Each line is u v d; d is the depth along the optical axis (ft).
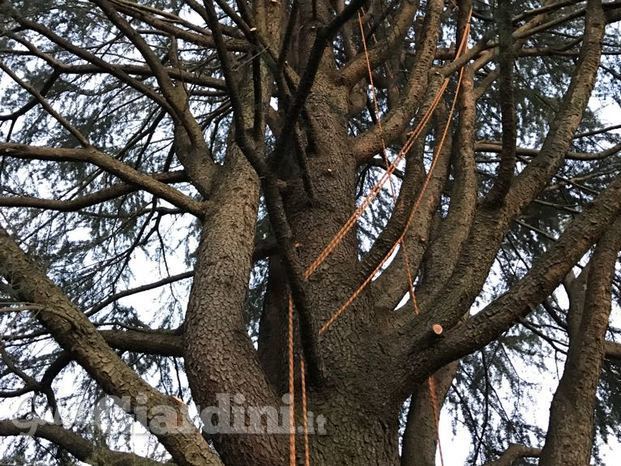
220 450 11.25
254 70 12.39
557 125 14.24
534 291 11.92
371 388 12.01
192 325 12.16
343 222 14.48
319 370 11.82
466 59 16.75
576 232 12.35
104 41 20.58
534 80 23.13
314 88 16.88
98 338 10.59
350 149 16.08
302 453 11.26
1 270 10.77
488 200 13.14
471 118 16.29
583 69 15.06
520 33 18.42
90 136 21.45
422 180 16.75
